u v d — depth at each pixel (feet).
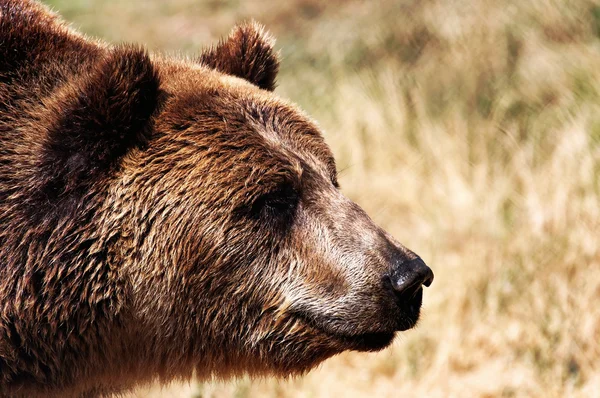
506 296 46.73
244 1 83.30
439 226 53.67
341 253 29.55
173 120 29.63
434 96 65.46
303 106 68.95
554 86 60.44
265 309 29.99
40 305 28.30
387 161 61.52
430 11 70.95
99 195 28.48
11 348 28.40
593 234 47.85
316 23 78.38
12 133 28.96
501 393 42.09
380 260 29.35
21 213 28.02
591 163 51.70
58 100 28.76
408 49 70.59
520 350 44.32
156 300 29.43
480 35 66.49
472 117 62.34
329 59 73.67
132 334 30.01
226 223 29.14
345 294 29.43
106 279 28.71
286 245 29.76
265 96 31.71
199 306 29.81
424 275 29.19
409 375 44.34
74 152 28.12
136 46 28.81
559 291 45.57
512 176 55.36
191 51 78.02
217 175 29.17
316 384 44.24
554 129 57.16
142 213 28.78
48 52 30.89
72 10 85.87
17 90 29.78
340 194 30.76
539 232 49.42
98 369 30.32
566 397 40.81
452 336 45.19
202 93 30.40
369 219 30.45
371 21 75.00
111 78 27.86
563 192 50.80
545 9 65.16
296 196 30.01
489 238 50.96
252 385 43.47
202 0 84.64
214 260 29.30
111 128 28.25
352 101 66.44
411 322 29.68
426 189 58.49
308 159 30.89
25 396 29.60
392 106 64.75
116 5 86.48
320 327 29.91
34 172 28.14
